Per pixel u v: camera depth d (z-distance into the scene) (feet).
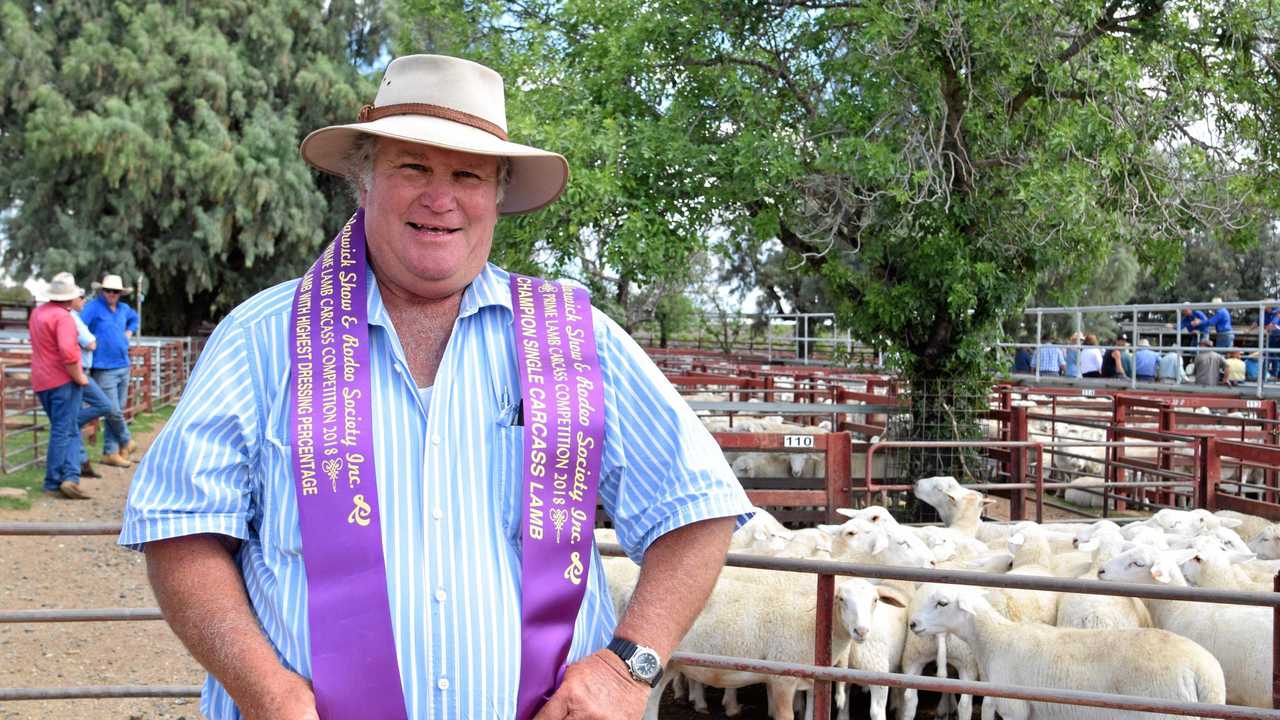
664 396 6.72
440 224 6.38
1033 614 18.49
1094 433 43.70
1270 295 118.93
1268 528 23.53
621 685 6.18
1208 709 11.81
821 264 36.96
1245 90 32.76
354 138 6.78
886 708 19.34
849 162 30.12
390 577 5.98
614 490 6.73
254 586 6.15
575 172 29.45
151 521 5.80
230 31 100.32
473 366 6.43
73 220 92.73
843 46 34.47
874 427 36.73
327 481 6.00
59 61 96.12
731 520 6.72
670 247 32.01
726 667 12.55
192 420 5.97
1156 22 32.45
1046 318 113.39
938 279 34.17
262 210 97.14
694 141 33.78
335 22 105.09
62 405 33.68
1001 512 37.04
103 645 21.26
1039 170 30.19
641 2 34.78
